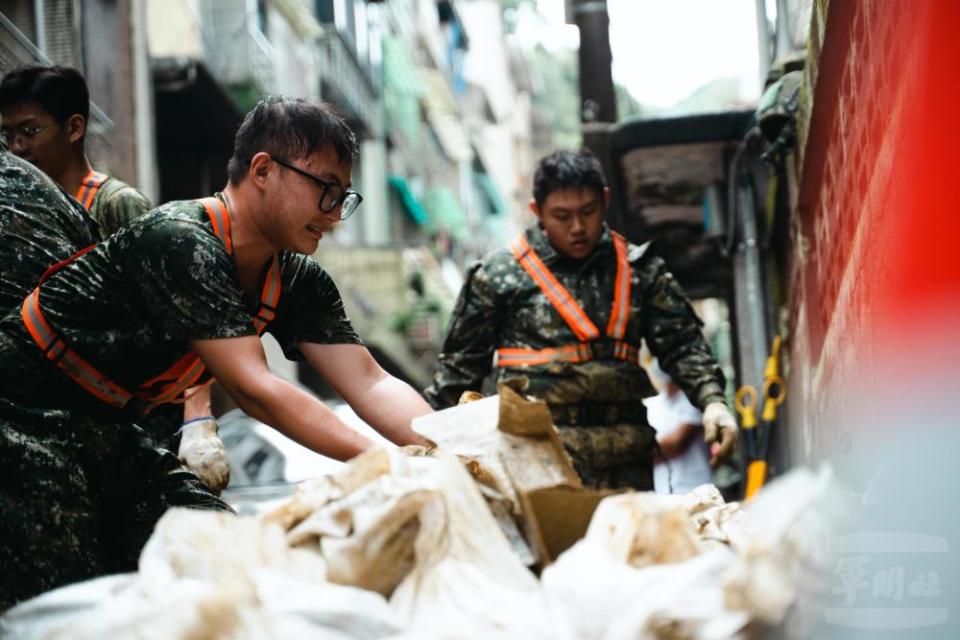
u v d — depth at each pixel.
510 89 59.28
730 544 2.60
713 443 5.00
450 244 42.06
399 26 36.47
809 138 5.29
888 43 3.30
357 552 2.20
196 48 18.36
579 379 4.98
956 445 2.31
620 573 2.06
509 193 56.59
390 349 26.02
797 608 2.07
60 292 3.20
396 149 33.19
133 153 14.62
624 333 5.07
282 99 3.23
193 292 3.08
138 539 3.46
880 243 3.37
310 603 2.05
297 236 3.22
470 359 5.23
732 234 7.98
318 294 3.48
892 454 2.75
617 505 2.18
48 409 3.22
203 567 2.11
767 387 6.59
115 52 14.49
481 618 2.09
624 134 7.96
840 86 4.59
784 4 7.49
